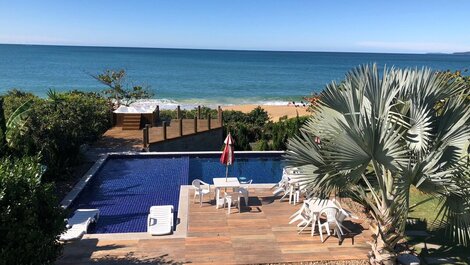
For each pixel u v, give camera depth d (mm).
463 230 5871
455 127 5984
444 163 5473
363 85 6430
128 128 19453
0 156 10477
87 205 10594
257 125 22562
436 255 7465
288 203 10242
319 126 6605
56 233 5852
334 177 5922
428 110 6199
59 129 12172
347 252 7602
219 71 91500
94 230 8969
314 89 64438
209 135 19156
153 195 11523
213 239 8062
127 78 70938
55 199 6059
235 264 7062
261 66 112875
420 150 5875
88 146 16109
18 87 57344
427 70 6562
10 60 106875
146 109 20766
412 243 7926
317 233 8438
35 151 11250
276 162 15953
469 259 7301
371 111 5672
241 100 50938
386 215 6547
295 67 113562
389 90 6277
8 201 5270
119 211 10203
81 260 7074
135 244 7777
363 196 6801
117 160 15164
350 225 8852
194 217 9211
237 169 14938
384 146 5434
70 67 90000
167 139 16969
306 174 6062
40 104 13742
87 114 15273
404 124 6137
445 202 5895
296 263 7172
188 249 7605
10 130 11180
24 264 5219
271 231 8500
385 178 6469
